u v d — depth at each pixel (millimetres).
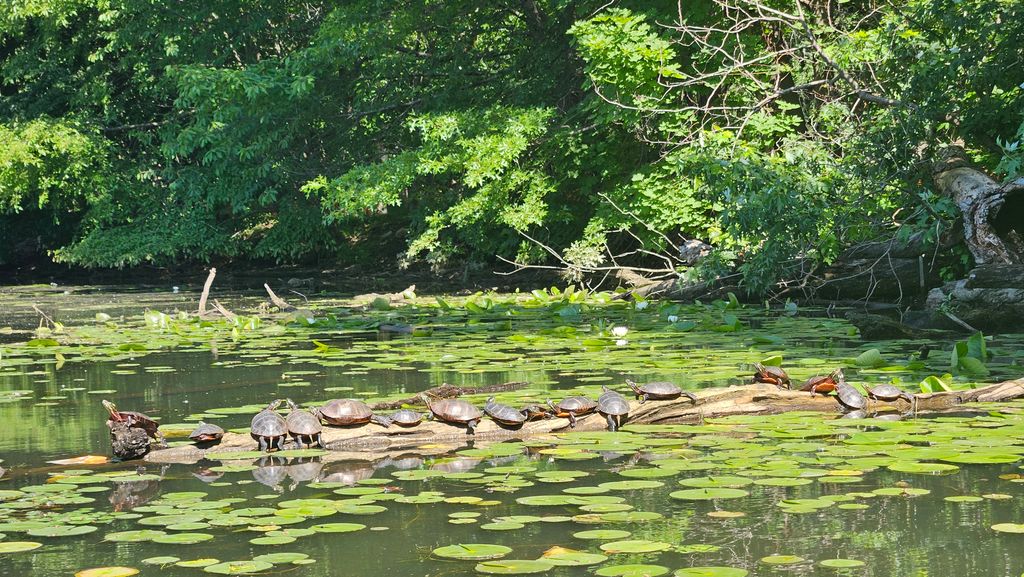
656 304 14578
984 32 11961
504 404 5496
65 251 24906
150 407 6352
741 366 7699
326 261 26984
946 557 3160
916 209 12352
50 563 3189
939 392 6094
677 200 16125
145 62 25266
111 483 4297
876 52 13820
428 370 7965
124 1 24312
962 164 12266
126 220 26500
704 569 2992
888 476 4289
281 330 12047
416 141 23062
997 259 11008
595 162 18172
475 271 22438
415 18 21375
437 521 3643
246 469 4559
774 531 3463
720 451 4801
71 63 26641
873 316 10500
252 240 27141
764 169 12312
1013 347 8766
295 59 21672
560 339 10172
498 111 18938
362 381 7414
